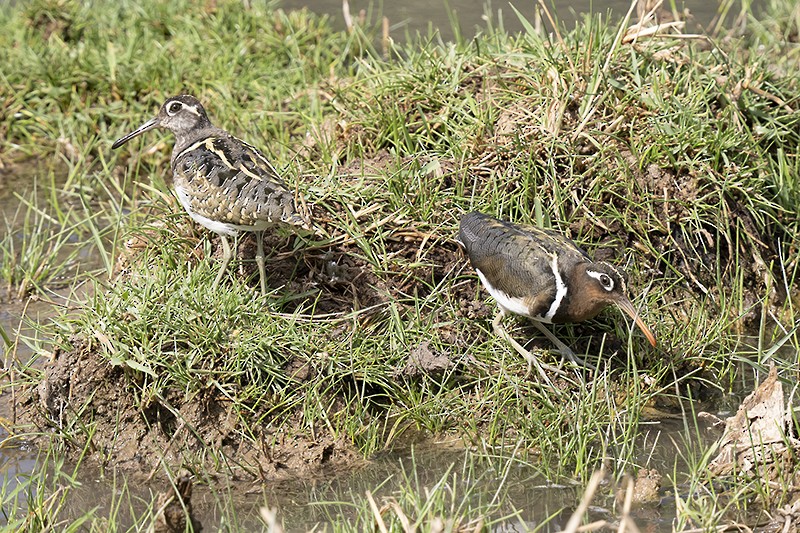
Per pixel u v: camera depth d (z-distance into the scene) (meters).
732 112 13.04
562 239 11.01
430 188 12.27
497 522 9.26
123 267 12.46
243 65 16.91
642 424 10.73
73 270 13.62
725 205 12.47
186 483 9.13
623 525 8.02
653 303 11.77
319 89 14.95
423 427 10.73
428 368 10.95
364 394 11.03
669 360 11.30
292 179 12.38
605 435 10.45
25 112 16.56
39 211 14.02
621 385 11.06
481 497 9.61
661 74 13.23
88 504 9.72
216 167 11.03
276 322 10.95
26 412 10.93
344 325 11.27
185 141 12.63
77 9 18.19
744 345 11.93
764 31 17.41
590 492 7.75
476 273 11.73
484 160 12.48
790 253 12.86
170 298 10.86
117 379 10.68
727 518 9.22
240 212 10.75
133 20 17.94
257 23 17.92
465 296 11.73
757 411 10.06
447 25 18.52
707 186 12.64
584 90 12.86
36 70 16.78
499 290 10.91
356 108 13.58
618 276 10.52
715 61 13.84
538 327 11.29
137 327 10.68
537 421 10.34
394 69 14.04
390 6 19.70
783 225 12.98
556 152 12.50
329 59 17.06
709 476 9.43
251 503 9.68
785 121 13.47
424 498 9.53
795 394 10.81
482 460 10.20
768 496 9.30
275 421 10.59
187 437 10.43
